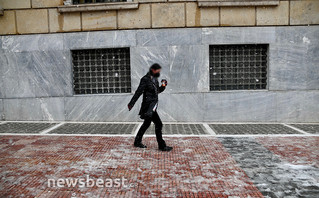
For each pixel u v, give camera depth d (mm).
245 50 8461
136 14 8172
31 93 8508
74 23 8289
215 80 8555
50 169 4266
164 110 8297
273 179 3869
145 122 5320
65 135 6531
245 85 8594
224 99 8281
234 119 8352
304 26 8125
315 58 8203
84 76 8625
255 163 4531
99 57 8578
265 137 6309
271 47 8172
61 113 8477
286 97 8297
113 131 6977
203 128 7355
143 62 8227
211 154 5012
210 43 8148
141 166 4391
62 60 8375
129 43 8203
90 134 6641
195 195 3381
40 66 8430
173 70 8219
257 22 8117
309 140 6016
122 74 8578
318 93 8258
